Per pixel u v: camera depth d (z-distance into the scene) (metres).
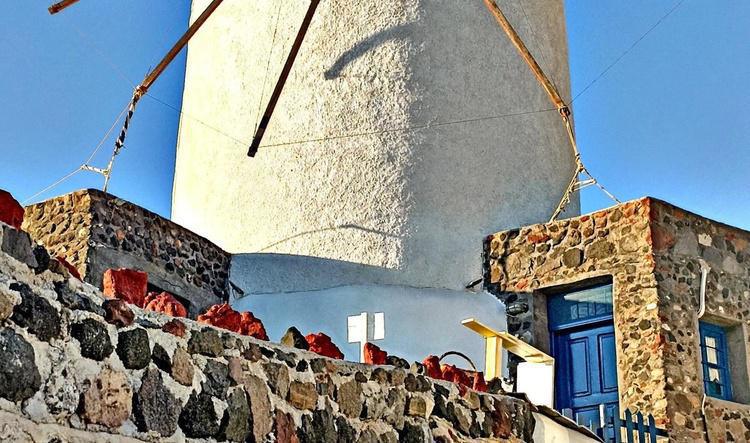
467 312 13.17
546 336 13.05
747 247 12.98
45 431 4.85
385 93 13.87
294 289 13.48
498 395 8.46
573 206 15.08
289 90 14.23
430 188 13.59
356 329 9.59
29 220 12.70
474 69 14.30
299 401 6.46
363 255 13.34
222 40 15.12
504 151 14.29
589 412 12.46
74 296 5.14
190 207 14.88
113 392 5.25
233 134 14.56
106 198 12.37
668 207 12.48
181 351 5.73
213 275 13.72
